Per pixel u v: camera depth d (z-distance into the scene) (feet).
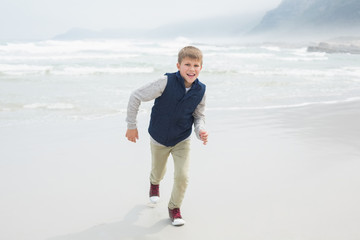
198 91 7.50
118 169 11.26
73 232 7.43
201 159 12.19
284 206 8.67
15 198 9.03
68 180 10.28
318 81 34.73
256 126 17.04
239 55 83.15
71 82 30.55
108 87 27.91
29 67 40.55
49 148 13.28
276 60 66.39
